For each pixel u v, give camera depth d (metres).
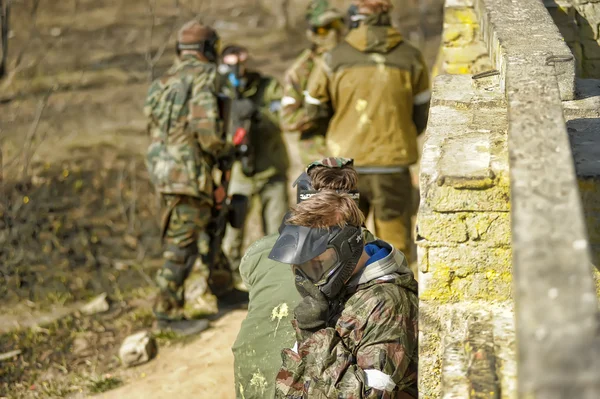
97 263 13.52
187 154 10.19
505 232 4.75
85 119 22.16
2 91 24.17
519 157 3.49
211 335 10.60
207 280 11.39
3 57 16.50
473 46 9.58
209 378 9.45
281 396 5.12
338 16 11.97
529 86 4.53
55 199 16.36
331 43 11.98
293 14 31.89
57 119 22.02
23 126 21.48
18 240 14.05
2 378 9.80
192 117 10.05
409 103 11.02
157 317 10.73
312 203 5.02
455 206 4.75
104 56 27.94
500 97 6.11
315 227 4.91
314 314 4.94
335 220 4.92
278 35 30.86
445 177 4.70
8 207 15.27
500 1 7.70
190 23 10.54
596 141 5.26
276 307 5.57
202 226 10.51
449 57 9.66
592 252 4.77
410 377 5.16
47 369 10.04
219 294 11.60
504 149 5.06
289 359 5.13
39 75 25.72
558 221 2.95
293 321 5.17
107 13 33.12
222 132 10.16
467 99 6.12
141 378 9.63
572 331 2.44
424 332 4.94
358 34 10.89
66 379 9.76
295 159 18.33
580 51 8.69
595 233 4.74
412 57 11.02
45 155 19.27
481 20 8.36
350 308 5.00
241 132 12.21
